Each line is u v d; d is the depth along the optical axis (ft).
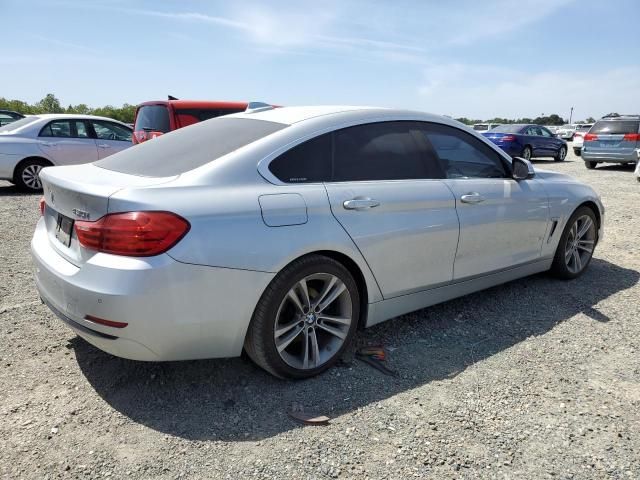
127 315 7.61
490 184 12.59
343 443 7.82
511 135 58.90
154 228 7.64
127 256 7.66
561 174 15.78
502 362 10.42
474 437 8.02
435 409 8.73
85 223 8.05
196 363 10.06
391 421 8.38
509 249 13.20
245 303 8.46
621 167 54.60
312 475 7.14
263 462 7.37
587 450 7.78
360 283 10.38
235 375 9.68
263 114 11.05
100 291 7.63
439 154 11.87
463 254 11.94
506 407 8.84
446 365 10.27
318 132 9.94
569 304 13.66
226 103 29.76
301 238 8.93
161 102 28.66
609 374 10.02
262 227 8.54
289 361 9.29
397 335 11.60
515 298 14.02
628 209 27.48
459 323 12.32
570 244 15.51
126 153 10.86
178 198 8.04
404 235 10.53
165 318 7.80
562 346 11.18
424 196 10.92
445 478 7.14
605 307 13.48
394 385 9.49
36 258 9.38
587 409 8.83
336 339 10.00
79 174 9.30
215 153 9.30
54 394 8.91
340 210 9.56
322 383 9.51
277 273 8.75
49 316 12.07
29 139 30.99
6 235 19.93
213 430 8.07
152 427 8.11
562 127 145.69
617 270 16.85
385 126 11.07
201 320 8.11
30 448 7.53
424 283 11.29
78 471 7.11
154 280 7.60
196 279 7.92
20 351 10.35
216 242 8.05
